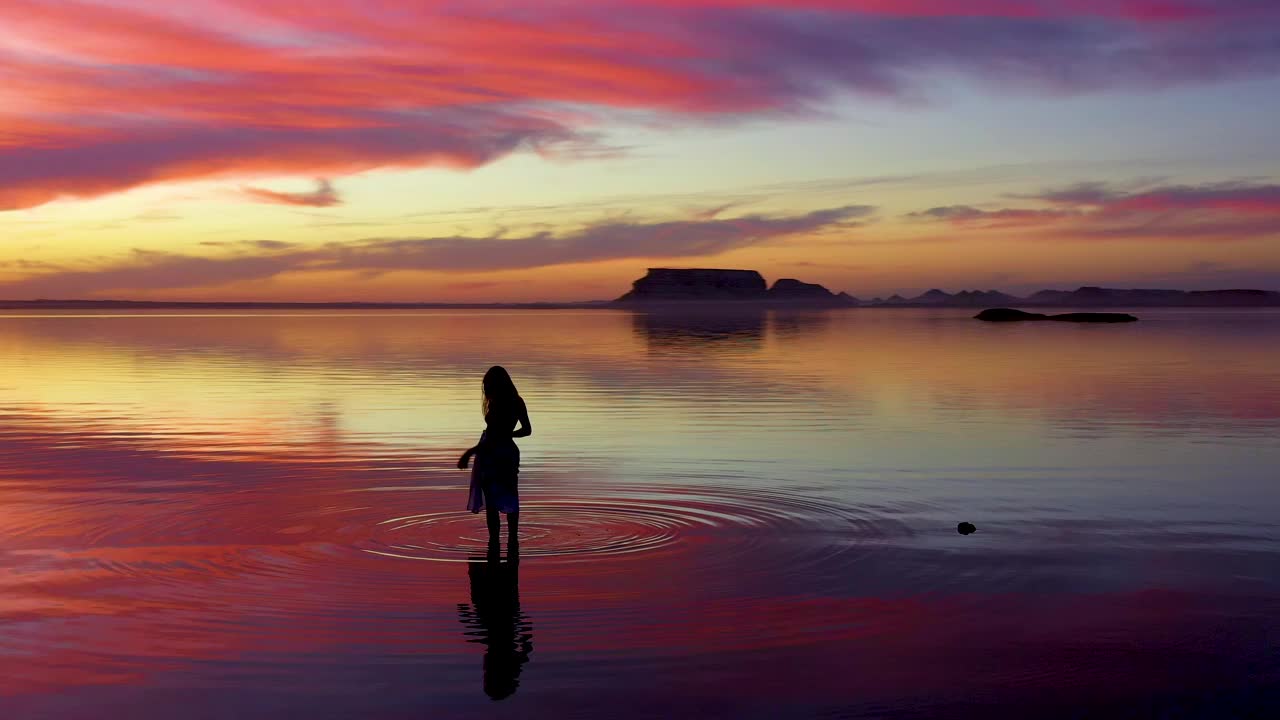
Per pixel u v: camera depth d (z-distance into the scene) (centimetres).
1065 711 428
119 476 1035
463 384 2175
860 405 1747
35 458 1152
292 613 562
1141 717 422
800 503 898
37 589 609
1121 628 538
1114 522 817
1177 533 776
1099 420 1524
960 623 547
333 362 2944
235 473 1050
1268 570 662
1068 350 3538
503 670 474
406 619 551
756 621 550
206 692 448
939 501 907
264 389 2056
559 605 579
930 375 2417
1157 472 1066
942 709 430
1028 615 562
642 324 8106
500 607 574
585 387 2108
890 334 5328
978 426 1456
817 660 489
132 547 720
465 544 734
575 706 432
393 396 1908
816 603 585
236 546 723
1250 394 1919
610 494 940
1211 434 1366
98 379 2308
